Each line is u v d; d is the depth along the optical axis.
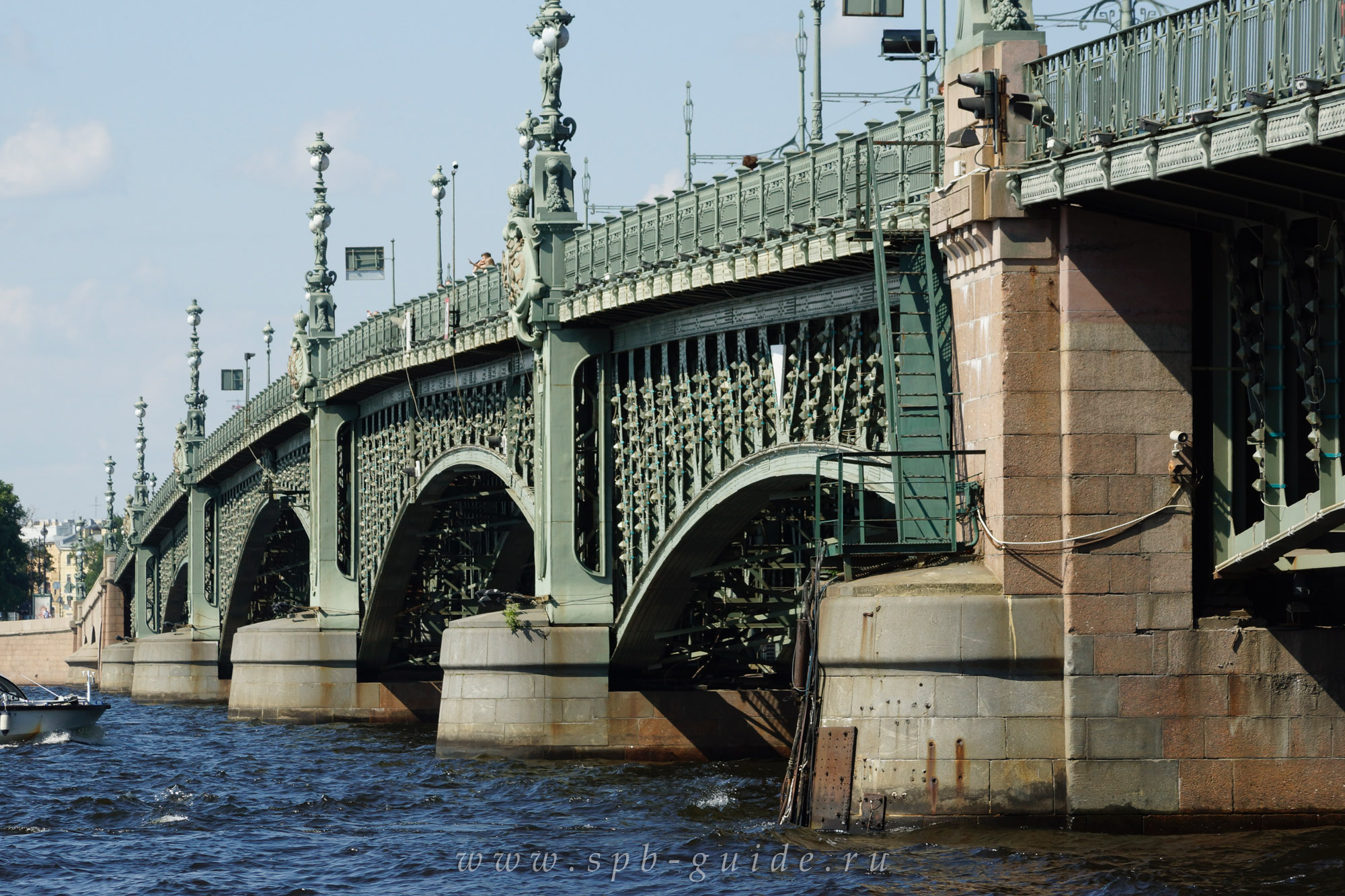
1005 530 53.31
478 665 92.94
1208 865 49.00
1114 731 52.88
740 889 49.97
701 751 92.38
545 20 91.56
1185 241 53.75
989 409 54.25
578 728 91.69
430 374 115.44
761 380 73.81
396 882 57.03
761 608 90.44
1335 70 42.12
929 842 52.28
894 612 53.41
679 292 74.38
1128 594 53.22
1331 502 48.62
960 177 54.78
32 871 60.53
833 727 55.06
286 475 156.00
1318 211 47.59
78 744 120.19
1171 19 47.75
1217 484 53.81
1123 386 53.41
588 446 91.62
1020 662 52.91
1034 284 53.62
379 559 127.75
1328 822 53.38
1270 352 51.22
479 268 112.12
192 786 87.06
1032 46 54.38
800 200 66.94
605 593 91.56
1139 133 48.91
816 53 78.81
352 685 134.88
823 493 73.12
